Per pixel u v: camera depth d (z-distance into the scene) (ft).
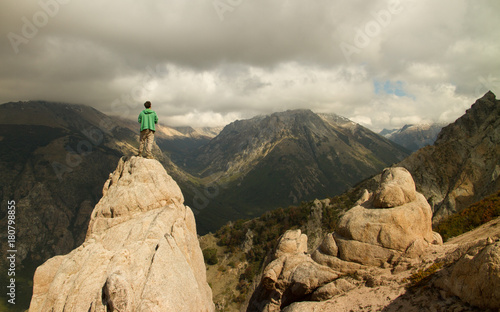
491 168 227.61
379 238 66.95
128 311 39.40
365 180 446.19
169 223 59.77
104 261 47.98
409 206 68.39
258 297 88.84
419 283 56.39
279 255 86.84
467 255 47.26
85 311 42.88
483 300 42.39
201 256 70.23
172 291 44.04
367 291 62.13
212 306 63.82
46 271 52.03
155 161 69.31
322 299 66.74
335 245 72.69
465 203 225.56
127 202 60.70
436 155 292.40
